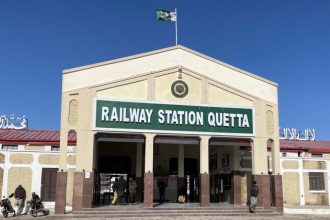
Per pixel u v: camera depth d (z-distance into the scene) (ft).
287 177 110.32
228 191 98.12
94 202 90.74
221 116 86.17
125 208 78.18
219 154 104.58
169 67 86.07
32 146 108.17
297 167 111.45
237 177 95.09
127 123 81.76
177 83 85.71
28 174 94.89
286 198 108.99
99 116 80.89
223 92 87.76
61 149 78.54
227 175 99.25
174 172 105.81
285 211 91.56
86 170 78.54
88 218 71.77
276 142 88.43
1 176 93.61
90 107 81.10
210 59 88.38
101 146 104.88
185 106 84.99
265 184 85.46
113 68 83.71
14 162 94.84
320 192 111.34
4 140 107.55
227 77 88.43
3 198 85.81
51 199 94.58
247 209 81.61
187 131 83.87
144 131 82.07
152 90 84.23
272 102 89.97
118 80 83.25
